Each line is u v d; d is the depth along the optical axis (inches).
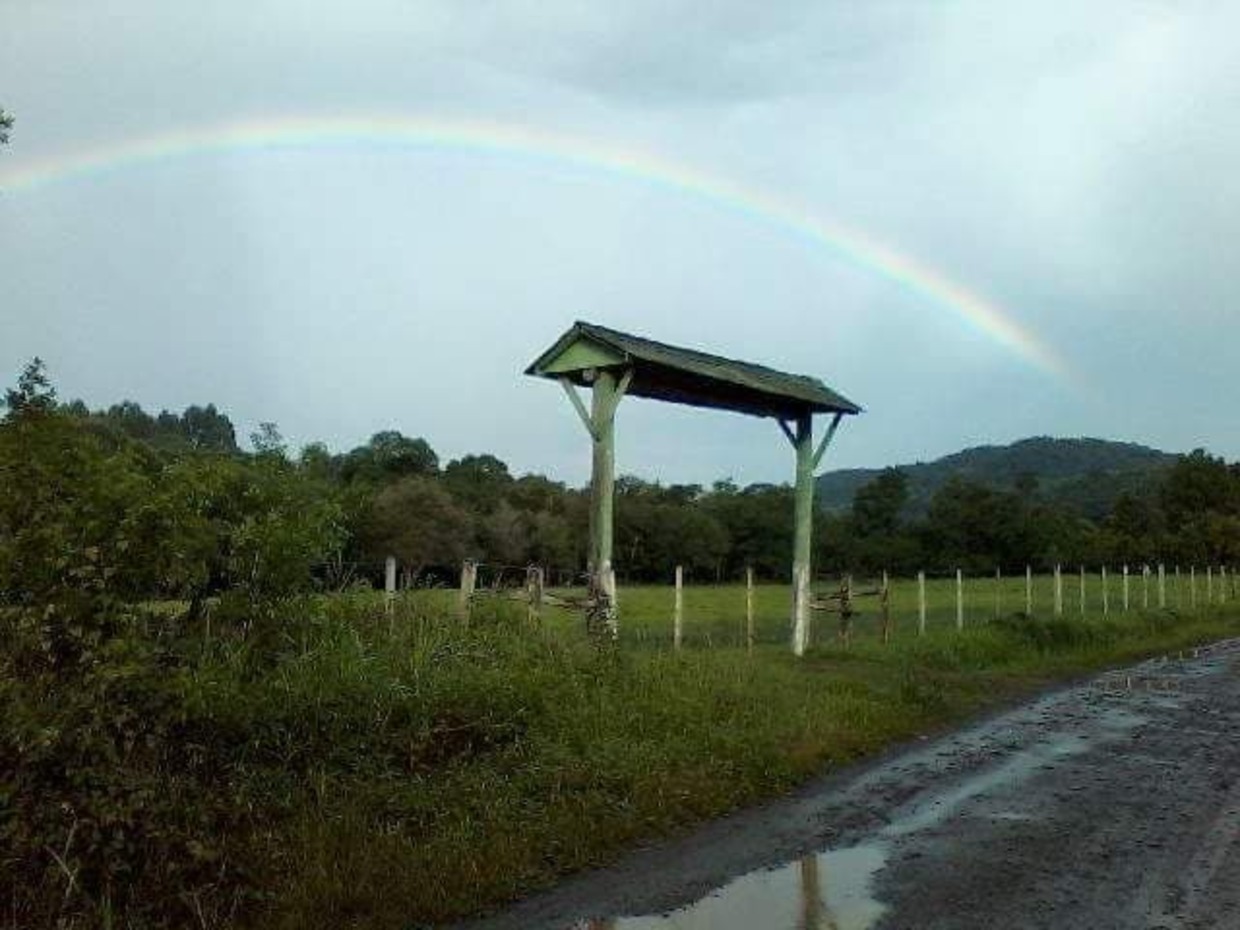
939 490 3107.8
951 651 665.6
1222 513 3014.3
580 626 480.7
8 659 233.5
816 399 649.0
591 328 514.6
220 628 303.3
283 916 214.1
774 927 221.0
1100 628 884.0
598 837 276.2
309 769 273.6
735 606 1266.0
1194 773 376.2
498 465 2471.7
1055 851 277.4
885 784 357.4
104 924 197.5
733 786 334.3
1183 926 221.1
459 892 232.7
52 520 253.0
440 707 322.3
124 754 232.8
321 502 339.9
